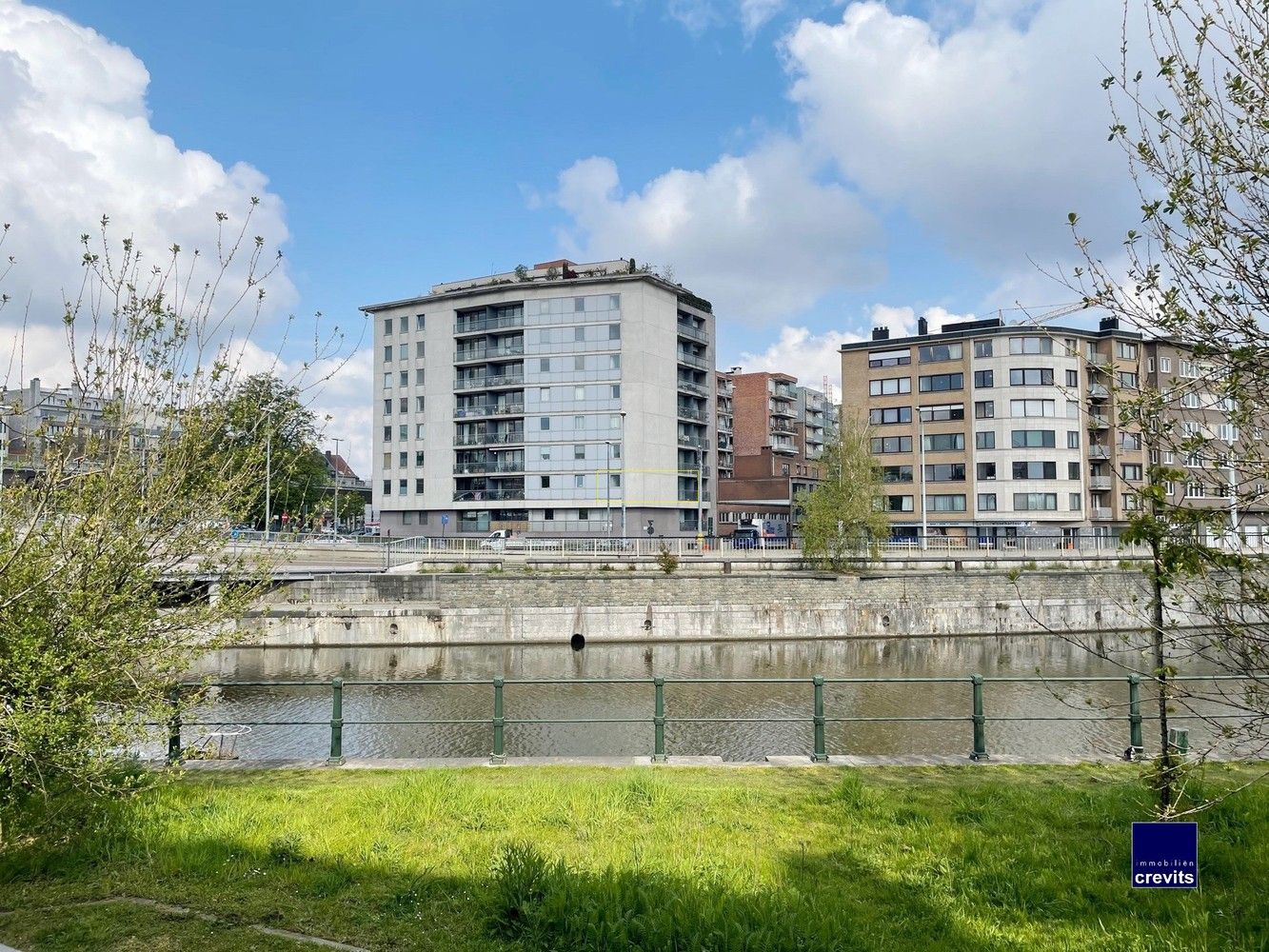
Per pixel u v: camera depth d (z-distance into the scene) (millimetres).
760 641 41312
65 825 6988
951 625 43344
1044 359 64062
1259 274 5227
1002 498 64250
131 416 7621
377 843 7031
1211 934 5254
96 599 7051
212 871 6488
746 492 100250
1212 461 5352
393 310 75125
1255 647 5254
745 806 8234
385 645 38500
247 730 23453
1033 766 10359
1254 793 8141
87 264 7578
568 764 10742
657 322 68812
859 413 65125
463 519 71125
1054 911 5738
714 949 4891
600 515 66562
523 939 5312
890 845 7047
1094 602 44406
